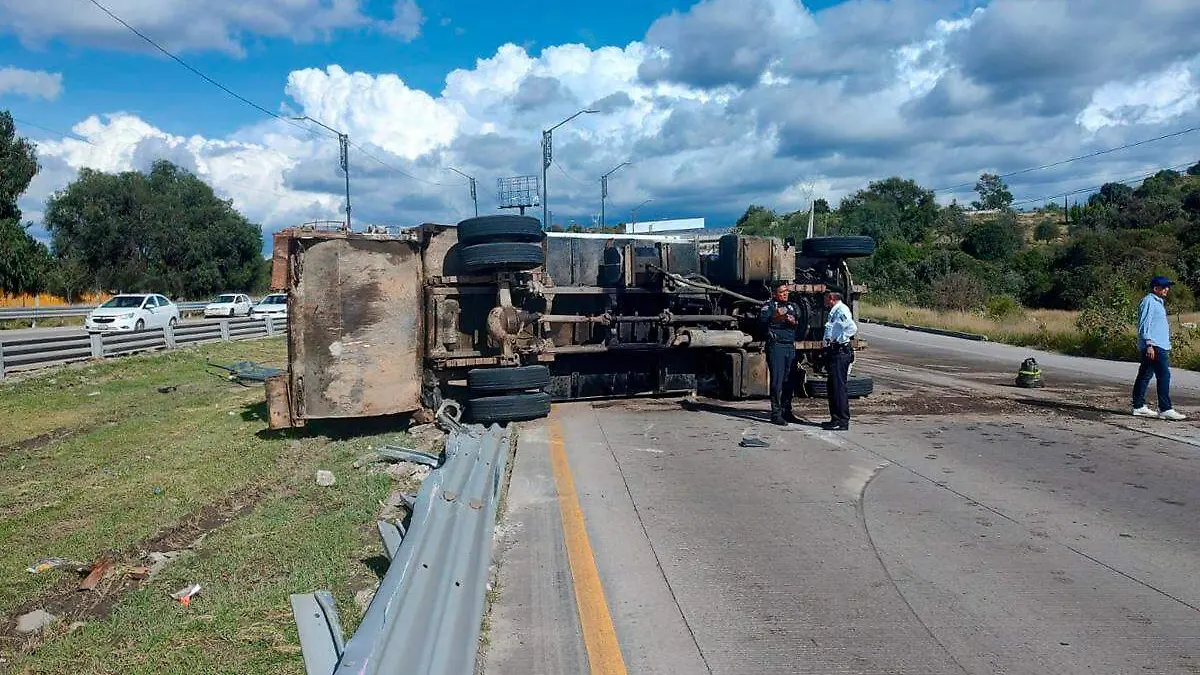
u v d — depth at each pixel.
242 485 8.80
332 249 10.52
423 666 3.61
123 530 7.34
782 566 5.77
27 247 46.91
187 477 9.23
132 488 8.84
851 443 9.88
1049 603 5.13
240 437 11.45
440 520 5.07
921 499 7.42
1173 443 9.88
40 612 5.59
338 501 7.76
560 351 12.25
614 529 6.58
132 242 65.19
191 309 50.19
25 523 7.64
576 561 5.87
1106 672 4.26
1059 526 6.64
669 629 4.80
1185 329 23.23
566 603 5.16
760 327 13.17
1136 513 6.99
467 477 6.45
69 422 13.27
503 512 7.03
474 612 4.62
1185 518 6.85
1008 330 30.56
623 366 13.28
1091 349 23.89
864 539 6.33
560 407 12.68
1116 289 29.47
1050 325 30.27
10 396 15.18
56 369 18.33
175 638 4.84
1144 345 11.58
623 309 13.24
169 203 67.00
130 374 18.58
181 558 6.43
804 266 14.09
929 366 20.48
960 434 10.44
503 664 4.38
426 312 11.09
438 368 11.11
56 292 50.81
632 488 7.80
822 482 8.02
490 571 5.64
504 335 11.16
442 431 10.75
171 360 21.25
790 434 10.47
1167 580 5.50
